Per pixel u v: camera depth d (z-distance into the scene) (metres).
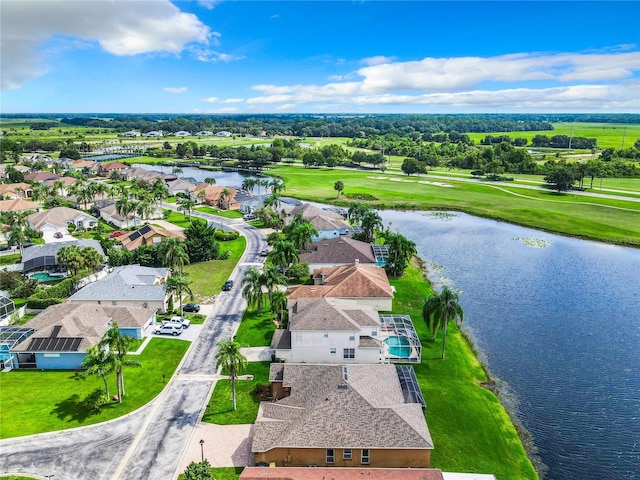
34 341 63.06
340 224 124.31
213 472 43.78
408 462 44.28
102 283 81.19
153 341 69.19
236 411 53.22
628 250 122.38
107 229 137.38
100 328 67.00
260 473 41.56
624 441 51.22
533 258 114.88
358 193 193.88
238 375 58.34
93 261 93.19
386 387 51.94
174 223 143.75
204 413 52.84
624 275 102.75
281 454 44.31
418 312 79.94
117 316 70.56
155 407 54.03
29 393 56.84
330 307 65.06
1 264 103.38
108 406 54.19
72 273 93.88
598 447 50.25
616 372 64.50
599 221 147.00
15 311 76.62
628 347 71.25
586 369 65.12
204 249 108.06
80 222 135.88
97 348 54.25
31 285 86.31
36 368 62.91
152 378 59.91
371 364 57.38
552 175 198.62
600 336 74.50
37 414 52.62
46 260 96.19
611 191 198.25
